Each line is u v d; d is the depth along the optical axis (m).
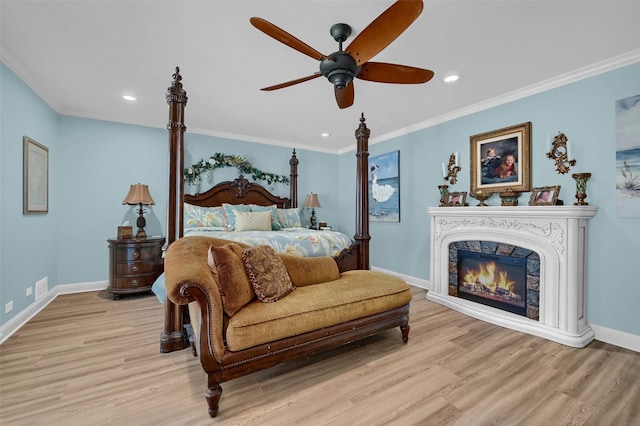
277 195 5.15
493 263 3.08
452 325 2.77
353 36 2.04
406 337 2.40
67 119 3.61
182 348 2.22
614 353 2.21
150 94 3.11
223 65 2.48
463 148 3.57
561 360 2.10
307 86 2.88
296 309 1.86
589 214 2.41
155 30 2.01
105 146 3.84
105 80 2.78
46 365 1.97
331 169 5.78
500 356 2.16
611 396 1.69
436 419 1.50
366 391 1.74
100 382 1.79
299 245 2.88
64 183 3.59
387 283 2.38
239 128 4.38
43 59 2.41
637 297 2.27
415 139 4.21
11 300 2.50
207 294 1.55
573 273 2.39
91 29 2.01
